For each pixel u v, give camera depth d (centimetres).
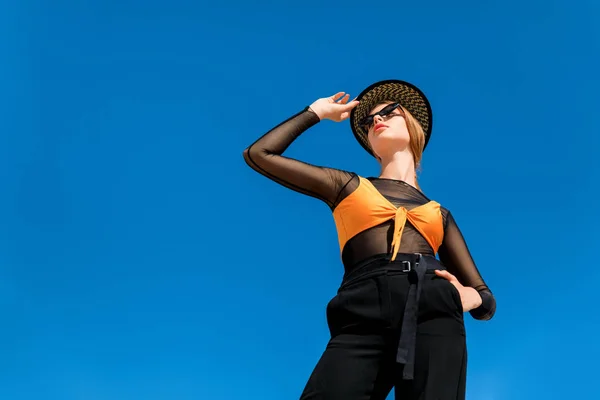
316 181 404
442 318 366
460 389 358
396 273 369
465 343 372
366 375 356
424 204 412
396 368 359
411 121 464
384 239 385
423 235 395
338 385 351
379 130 457
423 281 368
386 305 360
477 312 427
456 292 376
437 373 351
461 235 446
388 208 395
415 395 350
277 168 403
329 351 365
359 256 386
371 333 362
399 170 450
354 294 368
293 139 420
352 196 399
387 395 374
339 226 404
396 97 488
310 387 360
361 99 486
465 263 436
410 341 349
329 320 379
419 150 463
